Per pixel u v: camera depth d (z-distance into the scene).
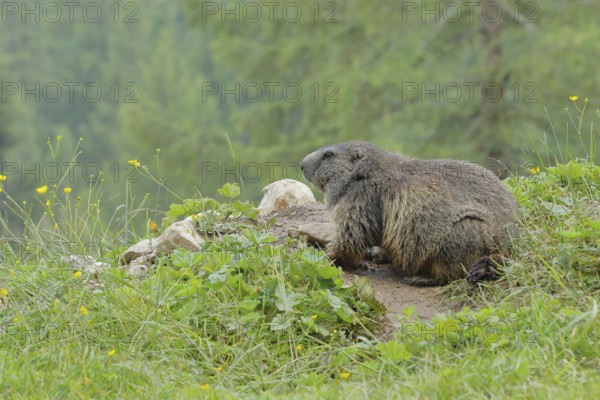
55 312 9.48
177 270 10.40
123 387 8.30
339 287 9.80
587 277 9.56
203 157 30.23
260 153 29.52
